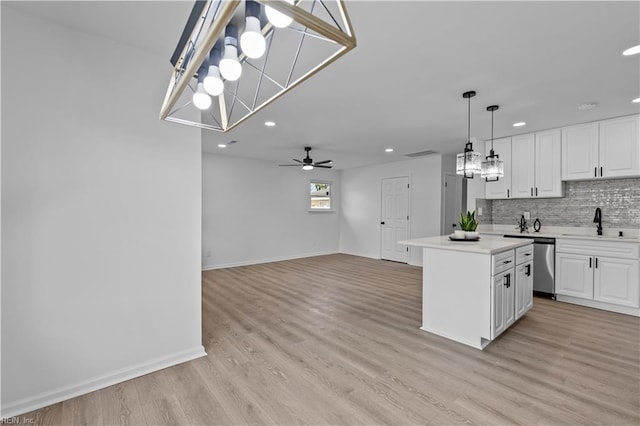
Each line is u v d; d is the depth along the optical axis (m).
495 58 2.16
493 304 2.42
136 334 2.07
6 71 1.65
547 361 2.25
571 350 2.42
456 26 1.79
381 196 7.00
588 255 3.50
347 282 4.74
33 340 1.73
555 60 2.19
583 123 3.74
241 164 6.22
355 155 5.95
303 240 7.25
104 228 1.95
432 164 6.00
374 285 4.55
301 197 7.23
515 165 4.34
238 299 3.83
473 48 2.03
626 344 2.52
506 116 3.48
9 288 1.66
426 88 2.68
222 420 1.63
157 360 2.15
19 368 1.69
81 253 1.88
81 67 1.87
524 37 1.90
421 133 4.22
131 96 2.05
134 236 2.07
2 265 1.64
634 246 3.19
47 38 1.76
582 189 4.02
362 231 7.45
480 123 3.75
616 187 3.75
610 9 1.62
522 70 2.34
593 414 1.66
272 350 2.44
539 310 3.40
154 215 2.15
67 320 1.83
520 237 4.07
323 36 0.86
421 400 1.79
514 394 1.84
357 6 1.61
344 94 2.82
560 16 1.69
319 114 3.39
